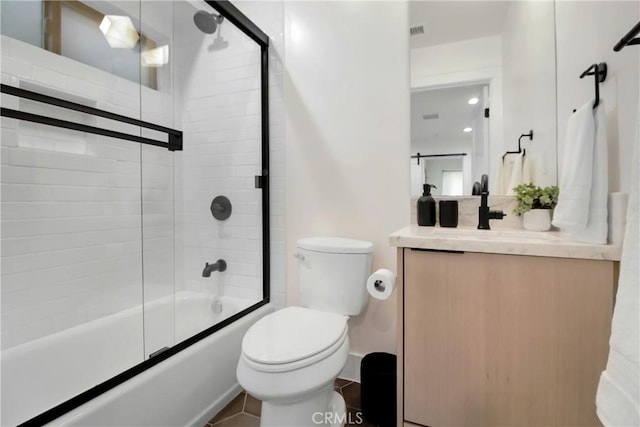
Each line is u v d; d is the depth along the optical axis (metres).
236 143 1.96
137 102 1.84
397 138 1.56
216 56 2.00
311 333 1.14
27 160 1.36
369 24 1.62
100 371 1.44
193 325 1.76
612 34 0.88
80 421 0.88
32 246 1.37
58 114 1.50
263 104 1.86
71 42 1.53
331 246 1.43
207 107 2.04
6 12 1.30
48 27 1.44
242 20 1.70
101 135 1.57
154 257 1.92
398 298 1.00
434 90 1.52
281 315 1.31
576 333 0.81
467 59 1.48
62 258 1.48
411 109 1.55
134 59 1.83
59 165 1.47
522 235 1.11
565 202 0.94
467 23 1.48
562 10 1.26
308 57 1.75
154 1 1.90
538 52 1.36
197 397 1.27
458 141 1.49
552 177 1.33
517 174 1.42
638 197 0.54
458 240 0.91
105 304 1.65
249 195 1.93
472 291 0.91
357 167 1.64
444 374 0.94
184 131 2.09
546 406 0.84
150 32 1.90
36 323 1.38
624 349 0.55
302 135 1.77
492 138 1.45
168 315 1.83
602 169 0.85
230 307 1.83
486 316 0.90
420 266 0.97
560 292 0.82
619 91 0.85
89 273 1.59
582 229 0.88
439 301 0.95
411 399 0.98
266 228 1.87
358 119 1.64
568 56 1.20
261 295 1.89
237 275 1.97
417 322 0.97
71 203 1.52
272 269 1.88
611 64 0.89
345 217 1.67
